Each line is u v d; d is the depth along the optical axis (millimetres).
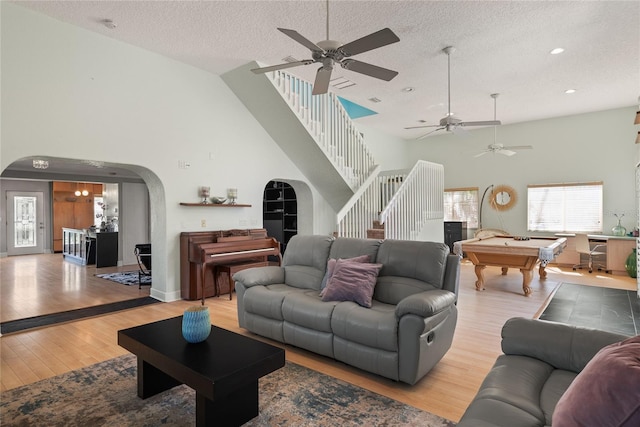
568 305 4535
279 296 3207
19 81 3574
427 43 4297
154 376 2402
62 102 3852
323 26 3916
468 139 8992
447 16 3709
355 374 2699
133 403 2303
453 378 2625
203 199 5125
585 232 7445
